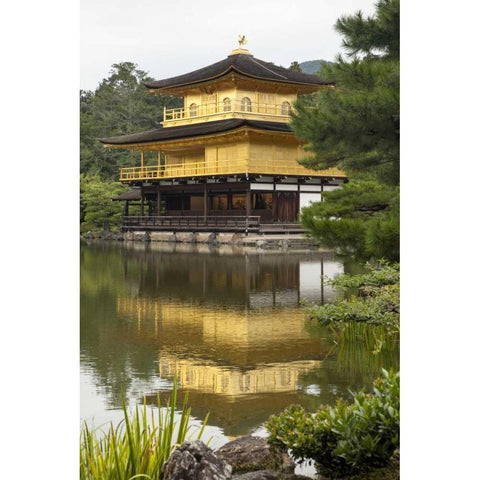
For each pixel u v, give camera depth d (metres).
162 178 42.66
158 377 8.92
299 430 5.17
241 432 6.64
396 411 4.88
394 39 11.00
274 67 43.38
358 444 4.84
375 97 9.19
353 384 8.34
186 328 12.40
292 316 13.57
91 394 8.09
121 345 10.96
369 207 10.76
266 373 9.00
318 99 10.08
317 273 21.28
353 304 11.22
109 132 58.41
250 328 12.29
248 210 38.09
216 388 8.30
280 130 37.91
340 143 9.53
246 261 25.80
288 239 35.09
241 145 39.34
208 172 40.78
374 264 13.15
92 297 16.58
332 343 10.77
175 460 4.68
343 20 11.30
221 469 4.80
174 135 41.75
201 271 22.28
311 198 40.56
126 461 4.62
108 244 38.22
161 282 19.47
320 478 5.07
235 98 41.34
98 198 46.94
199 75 43.28
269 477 5.10
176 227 41.50
